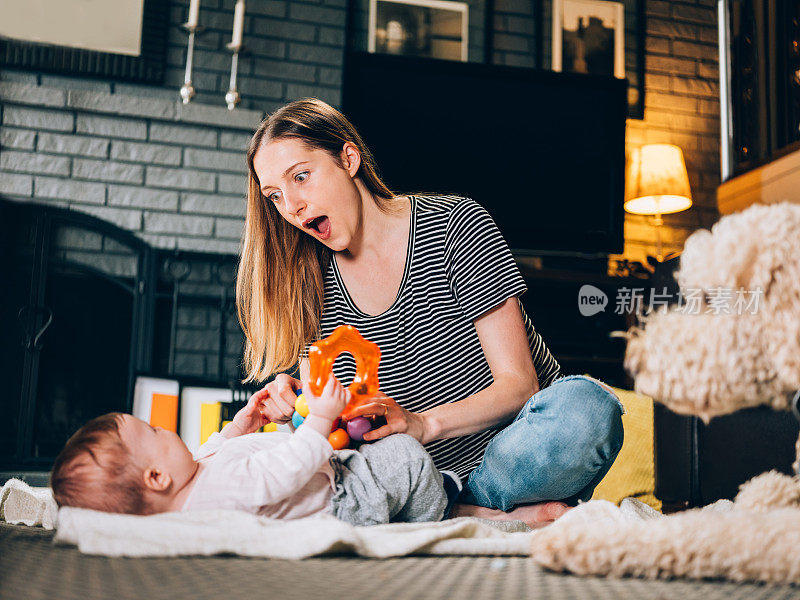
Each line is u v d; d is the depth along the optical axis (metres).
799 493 0.89
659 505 1.86
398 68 3.43
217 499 0.99
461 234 1.33
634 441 2.07
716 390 0.78
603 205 3.53
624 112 3.58
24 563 0.73
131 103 3.24
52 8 3.28
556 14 3.87
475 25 3.79
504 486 1.23
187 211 3.27
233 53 3.46
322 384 1.05
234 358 3.22
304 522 0.86
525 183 3.48
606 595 0.61
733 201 1.65
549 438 1.17
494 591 0.62
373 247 1.36
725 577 0.69
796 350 0.74
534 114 3.52
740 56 1.69
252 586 0.63
